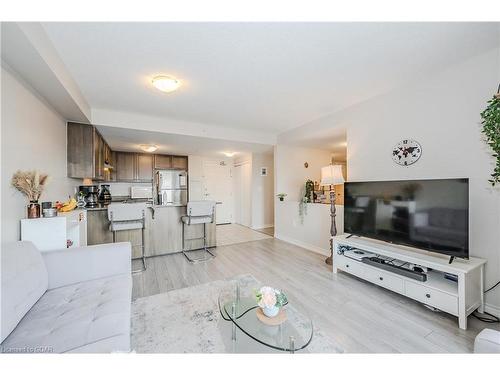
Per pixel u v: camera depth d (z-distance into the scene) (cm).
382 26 153
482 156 188
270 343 118
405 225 211
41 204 190
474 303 175
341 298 212
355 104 299
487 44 174
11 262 117
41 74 173
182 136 390
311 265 305
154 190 583
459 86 201
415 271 196
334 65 204
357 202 259
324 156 545
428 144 224
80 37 160
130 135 377
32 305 125
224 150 548
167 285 243
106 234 320
